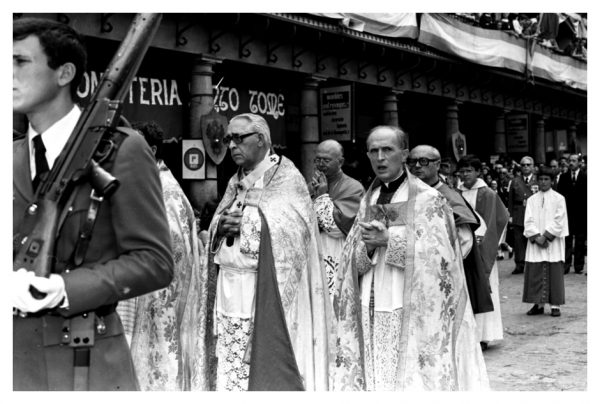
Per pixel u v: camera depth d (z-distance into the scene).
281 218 4.55
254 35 10.38
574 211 12.83
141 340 4.42
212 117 9.62
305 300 4.68
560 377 5.95
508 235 15.69
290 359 4.48
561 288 8.94
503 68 16.28
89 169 2.25
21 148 2.46
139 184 2.30
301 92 11.91
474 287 6.17
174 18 9.25
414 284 4.34
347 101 12.08
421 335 4.34
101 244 2.32
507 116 19.11
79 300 2.20
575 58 19.95
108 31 8.08
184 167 9.60
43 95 2.33
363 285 4.58
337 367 4.60
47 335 2.32
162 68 9.80
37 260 2.21
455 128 16.00
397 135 4.47
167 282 2.36
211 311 4.74
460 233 5.99
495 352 6.98
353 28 11.40
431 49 13.87
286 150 12.27
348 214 5.68
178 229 4.50
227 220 4.58
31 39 2.29
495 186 15.12
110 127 2.30
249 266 4.53
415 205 4.40
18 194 2.38
